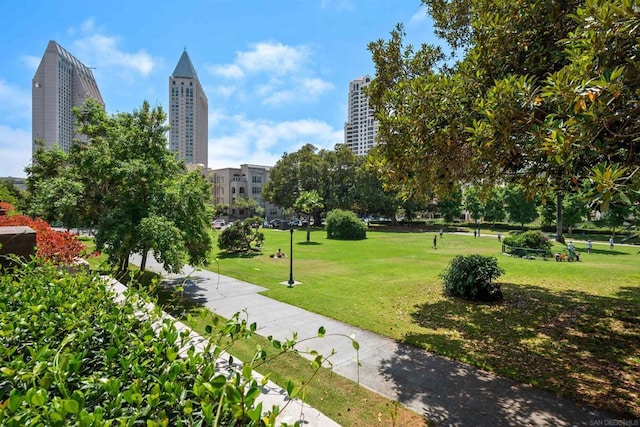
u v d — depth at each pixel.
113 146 10.54
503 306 8.95
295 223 53.09
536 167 5.02
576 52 3.78
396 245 25.92
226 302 9.52
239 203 66.31
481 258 9.95
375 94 7.29
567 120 3.76
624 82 3.44
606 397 4.44
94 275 3.43
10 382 1.48
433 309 8.75
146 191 10.29
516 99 4.21
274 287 11.55
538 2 5.20
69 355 1.55
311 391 4.61
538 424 3.88
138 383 1.38
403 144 5.63
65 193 10.41
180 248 9.48
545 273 13.69
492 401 4.39
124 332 2.11
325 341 6.61
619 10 3.19
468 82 5.58
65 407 1.12
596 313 8.20
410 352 6.04
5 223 7.32
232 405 1.27
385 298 9.95
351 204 45.53
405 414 4.09
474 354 5.91
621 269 14.70
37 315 2.21
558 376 5.05
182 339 2.05
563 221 32.06
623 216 25.66
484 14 5.69
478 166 5.99
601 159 4.47
